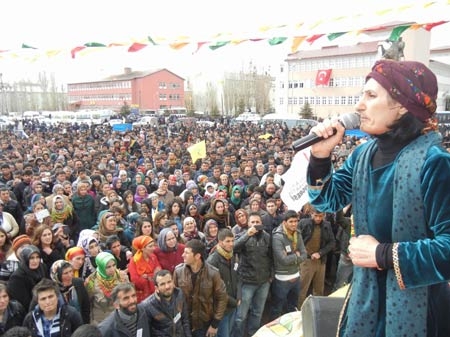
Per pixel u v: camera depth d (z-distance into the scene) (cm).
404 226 114
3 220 717
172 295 423
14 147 1956
